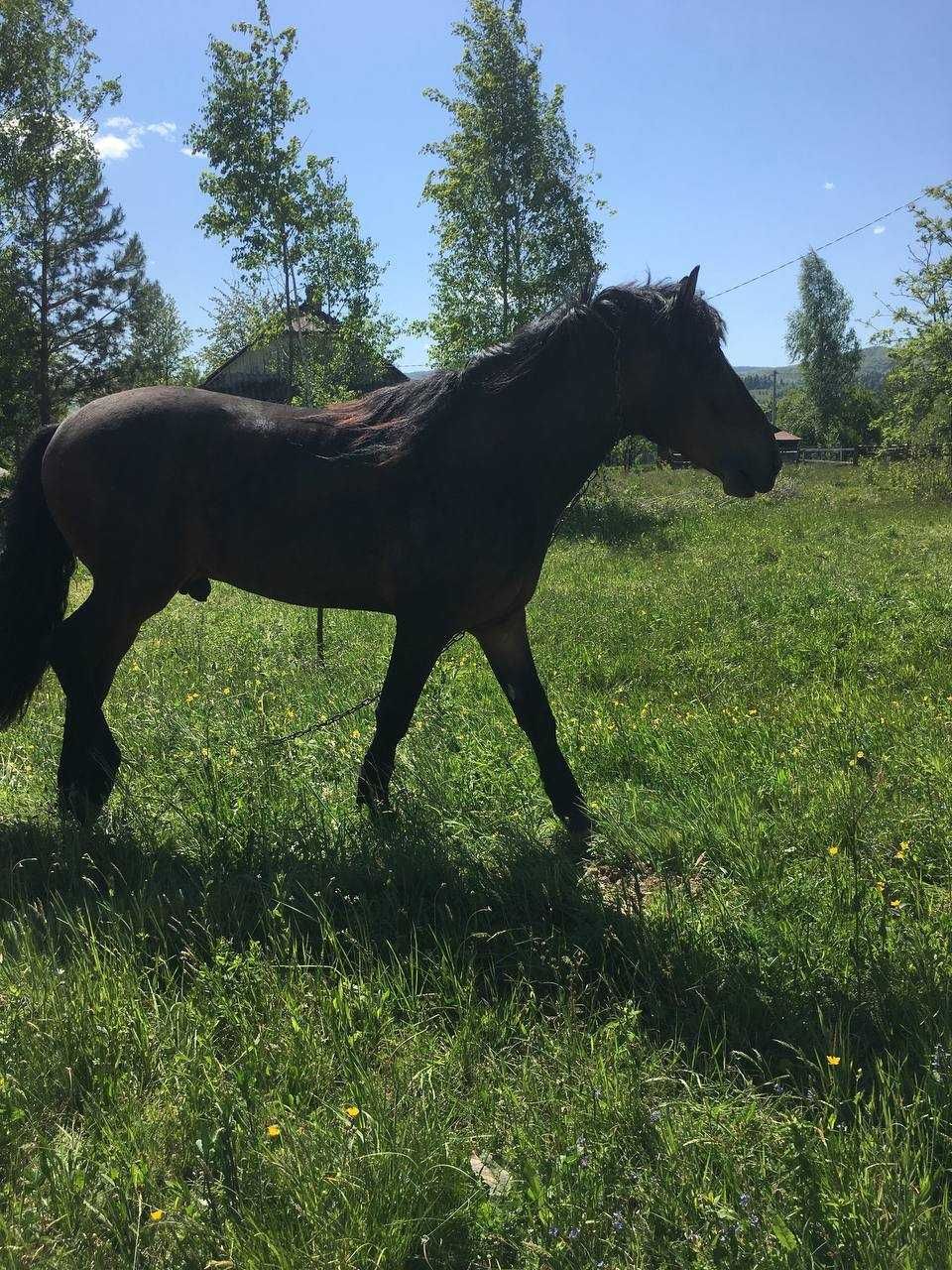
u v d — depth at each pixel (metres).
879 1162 1.99
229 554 3.84
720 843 3.66
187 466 3.75
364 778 3.93
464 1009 2.61
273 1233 1.83
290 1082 2.31
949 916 3.07
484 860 3.63
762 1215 1.87
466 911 3.24
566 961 2.78
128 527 3.76
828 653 6.76
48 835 3.72
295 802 4.08
